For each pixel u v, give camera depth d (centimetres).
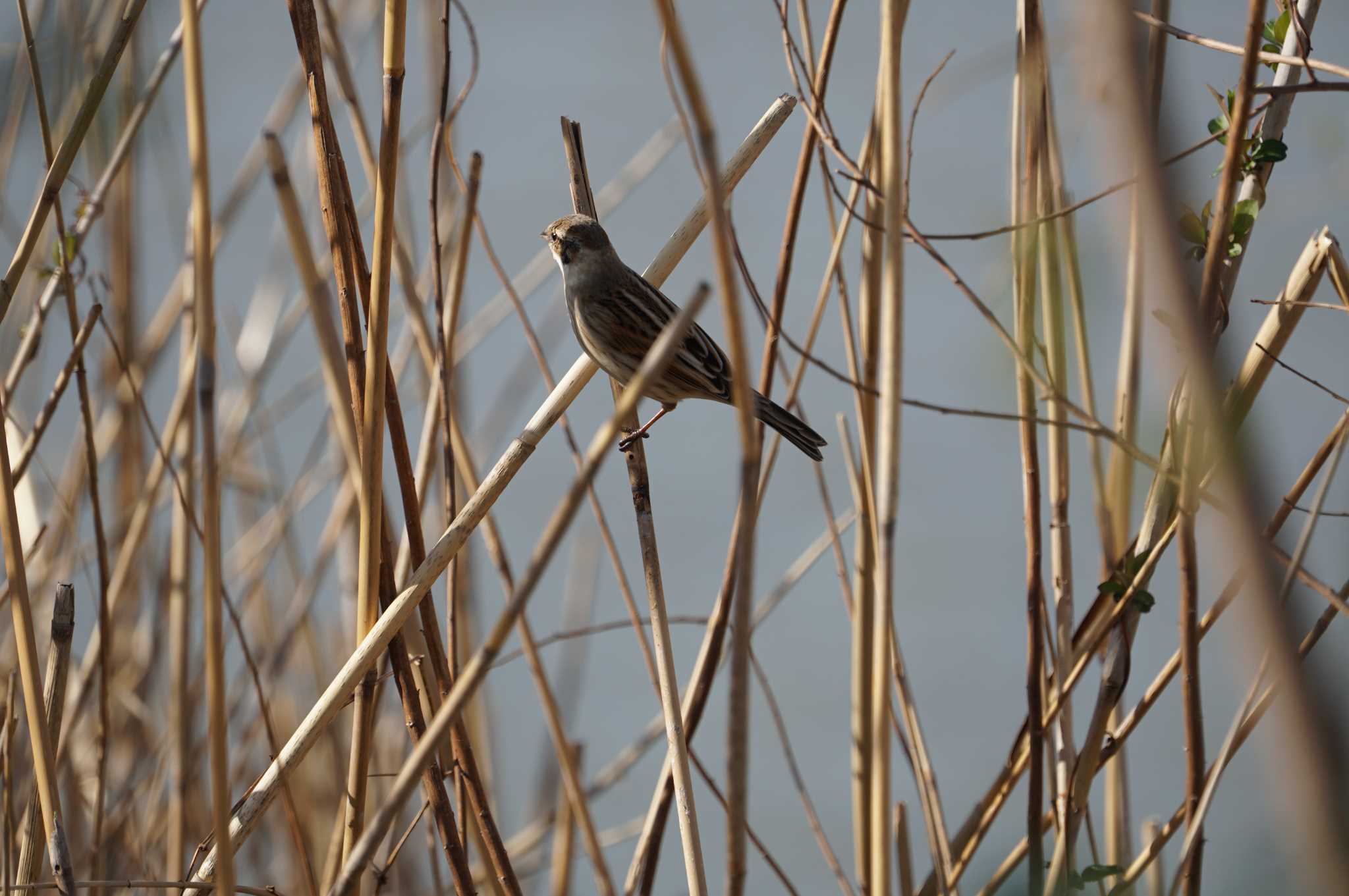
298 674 1259
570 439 917
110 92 1127
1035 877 786
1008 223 906
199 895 745
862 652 750
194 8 550
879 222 735
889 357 598
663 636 786
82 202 946
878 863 638
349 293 760
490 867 804
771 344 877
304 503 1232
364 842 569
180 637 934
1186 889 744
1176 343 543
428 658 859
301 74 1266
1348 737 448
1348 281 718
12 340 1172
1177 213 480
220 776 592
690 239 866
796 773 952
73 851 1030
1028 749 847
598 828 1320
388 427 780
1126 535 888
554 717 886
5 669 1117
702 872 748
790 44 755
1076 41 672
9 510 703
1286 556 730
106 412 1193
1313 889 434
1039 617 794
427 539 1168
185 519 895
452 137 1098
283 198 834
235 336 1439
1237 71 969
